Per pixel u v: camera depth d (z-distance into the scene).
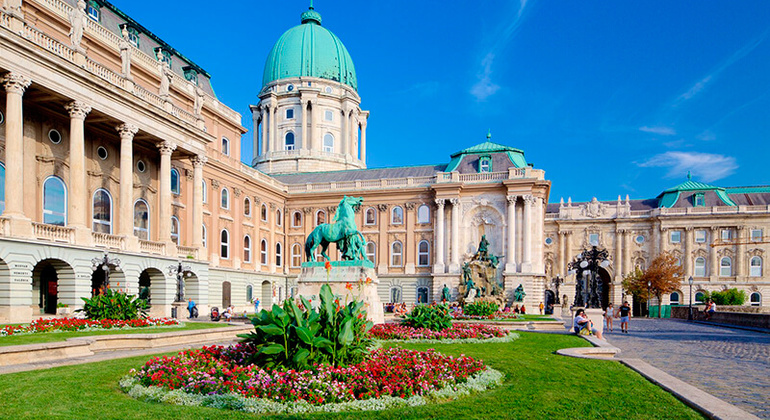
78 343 16.78
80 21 32.28
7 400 10.38
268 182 65.25
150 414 9.52
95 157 36.84
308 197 68.75
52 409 9.76
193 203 43.69
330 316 12.74
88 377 12.73
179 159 45.81
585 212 88.19
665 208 83.62
